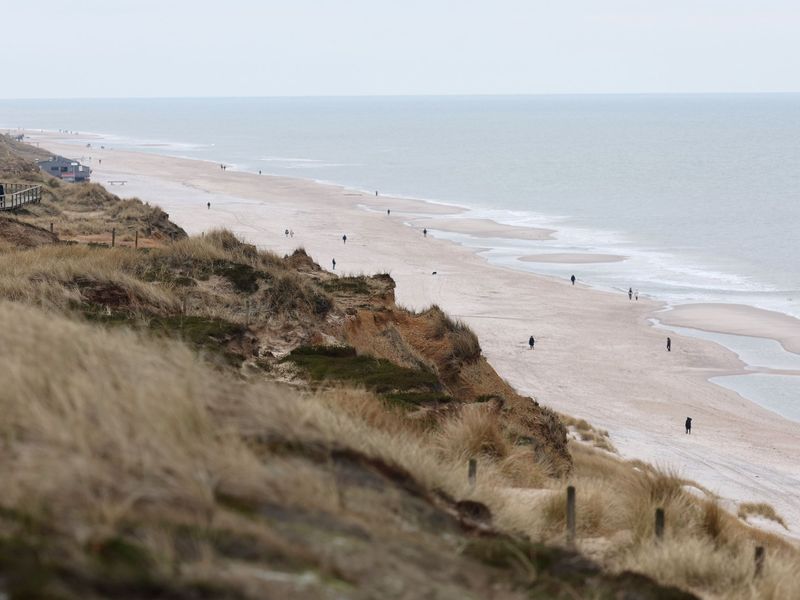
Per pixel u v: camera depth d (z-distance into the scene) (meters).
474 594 12.54
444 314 62.41
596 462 56.81
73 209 138.25
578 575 16.19
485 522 18.66
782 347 132.75
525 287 170.75
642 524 24.80
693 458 87.06
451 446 31.19
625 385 114.31
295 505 13.29
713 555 22.94
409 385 38.94
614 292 168.75
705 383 116.19
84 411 13.57
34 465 11.34
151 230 110.38
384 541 13.34
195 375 17.95
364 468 17.06
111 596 9.23
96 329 21.62
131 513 10.93
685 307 157.25
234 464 13.52
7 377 14.29
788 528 65.94
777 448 92.50
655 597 16.27
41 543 9.63
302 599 10.24
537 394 109.44
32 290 40.75
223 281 50.84
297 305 50.03
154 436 13.46
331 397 29.72
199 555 10.53
